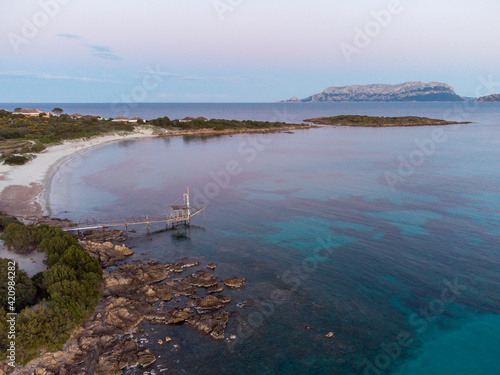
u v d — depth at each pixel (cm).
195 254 3825
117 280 3080
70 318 2373
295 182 6825
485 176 7069
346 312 2783
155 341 2419
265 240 4162
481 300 2931
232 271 3425
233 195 5981
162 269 3406
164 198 5825
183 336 2475
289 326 2608
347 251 3819
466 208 5112
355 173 7562
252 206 5400
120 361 2195
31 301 2506
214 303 2838
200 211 5209
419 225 4503
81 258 3011
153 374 2133
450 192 5944
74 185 6581
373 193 5984
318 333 2541
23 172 6825
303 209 5222
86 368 2144
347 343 2452
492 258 3603
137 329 2536
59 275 2672
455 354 2377
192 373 2162
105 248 3803
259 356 2316
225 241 4162
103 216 4938
